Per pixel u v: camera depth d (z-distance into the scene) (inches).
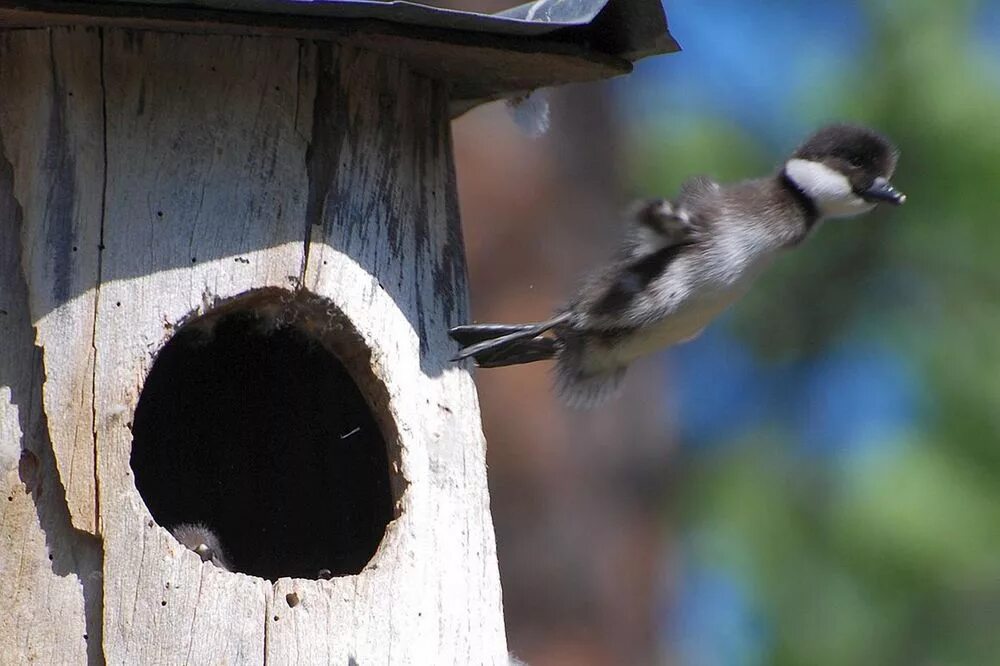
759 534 768.3
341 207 342.3
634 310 379.2
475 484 352.5
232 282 332.2
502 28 338.0
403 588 331.6
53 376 323.9
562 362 390.9
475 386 364.2
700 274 381.7
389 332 343.6
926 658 746.8
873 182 412.5
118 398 323.6
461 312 363.6
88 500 320.2
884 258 765.9
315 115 342.6
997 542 748.6
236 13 325.1
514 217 685.3
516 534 676.7
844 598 759.1
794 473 780.0
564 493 681.0
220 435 369.1
